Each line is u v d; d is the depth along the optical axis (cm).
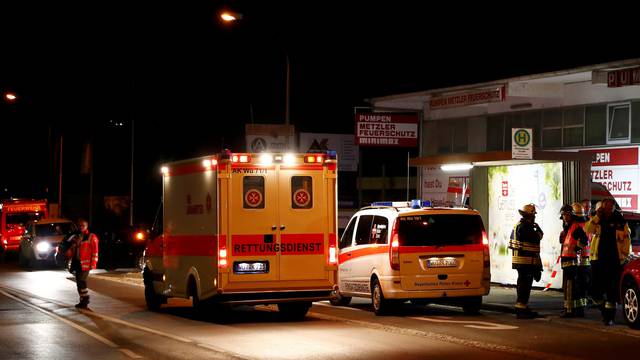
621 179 2438
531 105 2741
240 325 1542
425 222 1612
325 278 1576
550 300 1830
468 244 1619
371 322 1548
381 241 1648
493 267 2194
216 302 1555
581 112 2572
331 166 1589
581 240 1521
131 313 1797
